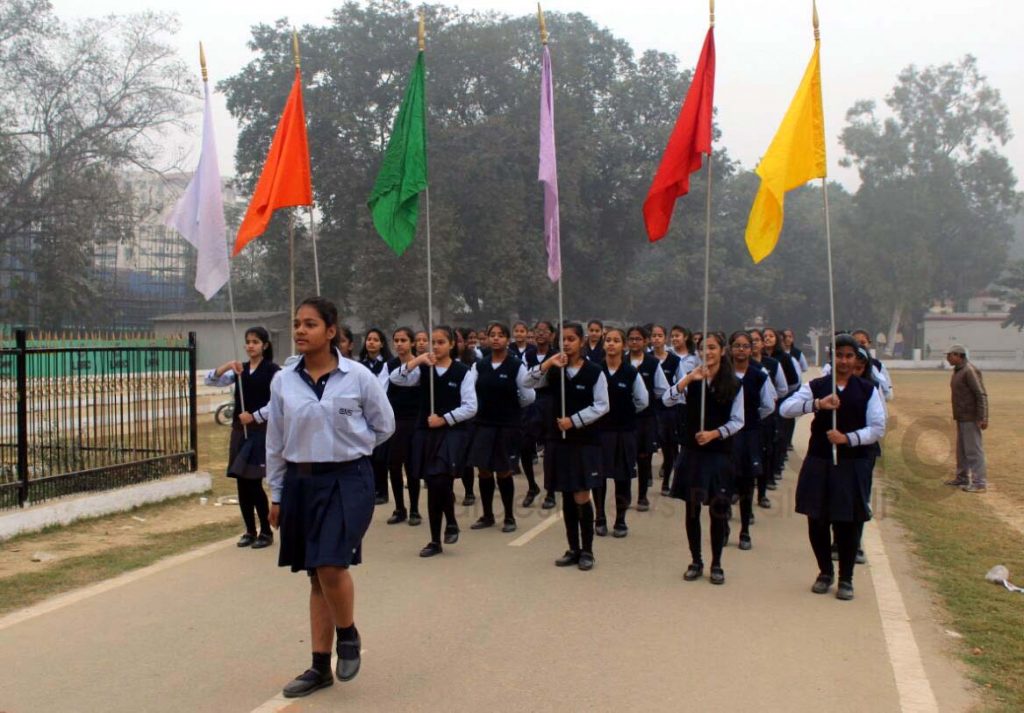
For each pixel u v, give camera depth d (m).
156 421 10.59
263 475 7.82
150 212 35.81
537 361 11.39
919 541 8.55
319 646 4.66
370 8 35.50
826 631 5.69
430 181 34.53
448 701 4.52
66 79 31.73
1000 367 57.97
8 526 8.21
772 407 8.00
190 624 5.73
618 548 8.02
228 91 35.84
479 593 6.46
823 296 69.06
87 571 7.13
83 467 9.55
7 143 30.50
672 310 60.56
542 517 9.48
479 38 36.03
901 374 47.66
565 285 42.31
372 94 35.84
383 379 9.01
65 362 9.49
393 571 7.09
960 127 56.06
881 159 55.59
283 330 36.19
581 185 40.72
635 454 8.69
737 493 8.01
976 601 6.45
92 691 4.64
